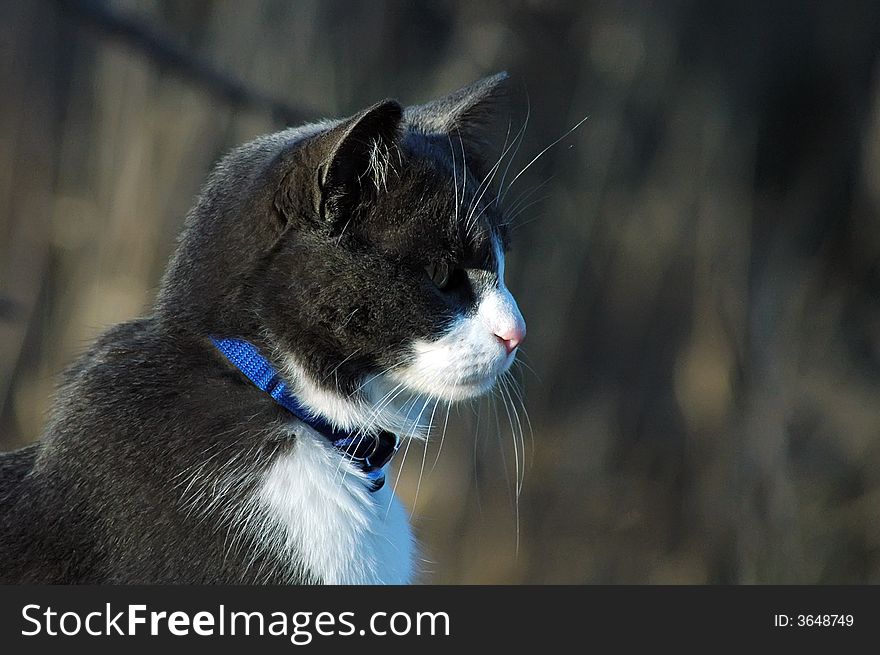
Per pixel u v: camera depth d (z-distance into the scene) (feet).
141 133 33.83
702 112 39.24
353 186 17.48
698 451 37.42
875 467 40.06
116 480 16.98
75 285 34.73
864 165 41.45
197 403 17.34
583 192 38.22
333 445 17.94
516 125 36.58
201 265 17.89
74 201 34.73
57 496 17.29
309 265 17.37
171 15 34.35
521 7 37.22
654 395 39.09
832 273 42.60
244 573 16.93
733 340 37.55
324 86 35.06
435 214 17.97
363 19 36.32
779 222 42.06
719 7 40.42
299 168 17.22
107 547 16.96
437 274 18.28
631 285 38.70
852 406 41.14
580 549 37.06
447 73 36.63
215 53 34.19
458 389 18.30
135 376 17.56
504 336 18.26
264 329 17.56
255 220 17.56
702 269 37.81
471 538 35.53
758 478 36.83
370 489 18.34
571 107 38.14
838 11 42.09
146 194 33.78
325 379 17.75
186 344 17.78
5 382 34.27
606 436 38.42
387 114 17.26
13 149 35.01
